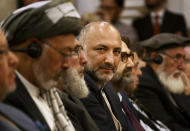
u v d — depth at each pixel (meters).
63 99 3.19
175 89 6.06
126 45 4.37
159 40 6.00
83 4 8.85
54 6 2.71
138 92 5.50
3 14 5.37
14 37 2.67
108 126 3.54
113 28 3.72
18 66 2.70
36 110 2.66
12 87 2.28
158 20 9.37
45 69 2.71
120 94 4.47
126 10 9.93
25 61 2.70
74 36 2.80
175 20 9.44
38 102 2.74
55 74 2.74
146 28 9.27
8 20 2.70
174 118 5.73
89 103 3.51
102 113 3.54
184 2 11.03
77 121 3.15
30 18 2.66
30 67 2.71
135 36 8.52
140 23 9.34
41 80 2.72
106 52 3.63
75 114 3.20
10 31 2.67
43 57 2.70
